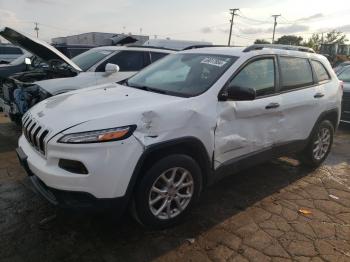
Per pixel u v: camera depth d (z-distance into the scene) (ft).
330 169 16.92
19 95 18.62
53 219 10.80
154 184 9.80
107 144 8.73
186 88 11.61
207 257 9.33
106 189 8.84
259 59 12.91
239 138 11.82
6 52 50.78
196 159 10.93
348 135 24.52
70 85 19.17
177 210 10.71
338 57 67.15
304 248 9.96
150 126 9.37
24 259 8.90
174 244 9.83
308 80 15.30
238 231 10.66
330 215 12.03
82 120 9.17
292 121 14.15
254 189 13.89
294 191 13.93
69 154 8.76
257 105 12.23
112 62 21.88
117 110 9.65
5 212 11.14
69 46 37.01
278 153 13.98
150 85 12.91
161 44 36.73
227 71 11.73
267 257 9.46
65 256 9.09
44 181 9.29
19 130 21.47
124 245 9.67
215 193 13.32
